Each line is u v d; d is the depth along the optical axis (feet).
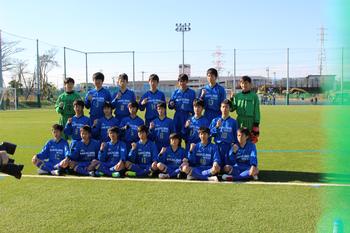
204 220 14.10
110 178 21.68
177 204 16.17
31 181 20.79
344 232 10.50
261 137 43.06
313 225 13.43
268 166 25.46
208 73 24.47
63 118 27.73
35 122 67.46
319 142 37.93
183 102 25.18
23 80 177.58
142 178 21.99
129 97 26.00
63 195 17.80
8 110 117.91
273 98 154.51
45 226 13.64
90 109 26.20
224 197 17.22
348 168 24.11
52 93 174.70
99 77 26.07
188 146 23.90
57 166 23.08
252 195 17.52
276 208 15.44
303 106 134.62
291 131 49.49
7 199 17.12
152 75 25.62
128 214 14.89
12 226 13.65
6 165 6.85
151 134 24.41
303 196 17.20
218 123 22.82
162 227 13.41
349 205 15.48
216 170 21.07
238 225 13.53
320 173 22.84
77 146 23.58
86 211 15.31
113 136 23.08
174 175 22.06
